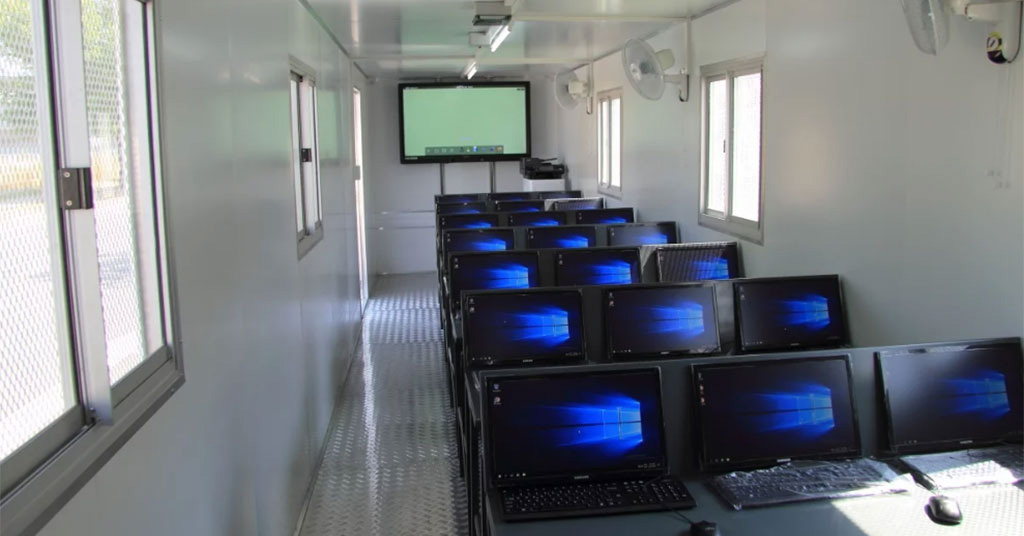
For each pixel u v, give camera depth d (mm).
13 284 1263
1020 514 1979
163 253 1861
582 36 6570
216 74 2424
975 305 2645
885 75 3115
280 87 3660
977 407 2385
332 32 5941
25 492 1187
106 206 1653
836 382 2332
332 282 5441
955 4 2369
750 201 4707
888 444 2348
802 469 2229
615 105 7949
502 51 7848
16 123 1298
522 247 5668
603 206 7754
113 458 1513
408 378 6039
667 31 6012
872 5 3189
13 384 1248
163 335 1891
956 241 2729
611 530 1950
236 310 2590
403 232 10805
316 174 4945
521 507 2039
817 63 3658
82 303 1459
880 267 3197
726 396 2281
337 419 5141
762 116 4297
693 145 5480
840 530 1916
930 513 1977
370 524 3639
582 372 2248
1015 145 2441
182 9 2068
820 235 3678
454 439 4707
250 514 2705
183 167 2033
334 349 5395
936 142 2812
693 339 3441
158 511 1770
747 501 2055
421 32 6137
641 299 3451
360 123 8922
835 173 3525
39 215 1377
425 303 8891
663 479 2215
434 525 3609
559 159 10797
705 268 4586
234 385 2525
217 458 2297
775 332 3482
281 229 3516
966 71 2646
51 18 1416
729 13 4754
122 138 1770
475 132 10688
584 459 2201
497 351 3342
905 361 2369
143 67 1805
